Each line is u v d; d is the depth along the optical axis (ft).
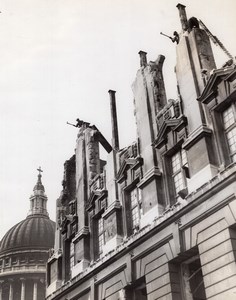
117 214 87.66
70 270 105.29
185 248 65.41
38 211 396.37
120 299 78.48
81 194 106.11
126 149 92.17
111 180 93.66
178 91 77.87
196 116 71.05
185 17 82.84
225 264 57.77
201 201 63.41
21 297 326.24
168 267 68.28
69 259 107.96
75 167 123.44
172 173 76.89
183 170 73.67
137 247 76.18
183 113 75.00
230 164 61.11
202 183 65.16
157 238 71.31
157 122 82.53
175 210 67.97
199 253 62.59
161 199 75.72
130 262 76.64
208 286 59.57
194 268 69.87
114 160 94.73
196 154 68.44
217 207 60.75
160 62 90.12
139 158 83.61
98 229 98.02
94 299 85.76
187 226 65.57
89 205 100.68
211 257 60.18
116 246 83.76
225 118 67.51
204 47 76.13
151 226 73.26
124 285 77.97
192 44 76.84
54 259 113.29
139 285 77.51
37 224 375.45
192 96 73.26
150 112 85.15
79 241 100.58
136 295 78.23
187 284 68.03
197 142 68.85
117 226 86.17
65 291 98.99
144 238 74.02
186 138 73.00
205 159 66.33
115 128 99.45
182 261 68.80
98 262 87.81
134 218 84.53
